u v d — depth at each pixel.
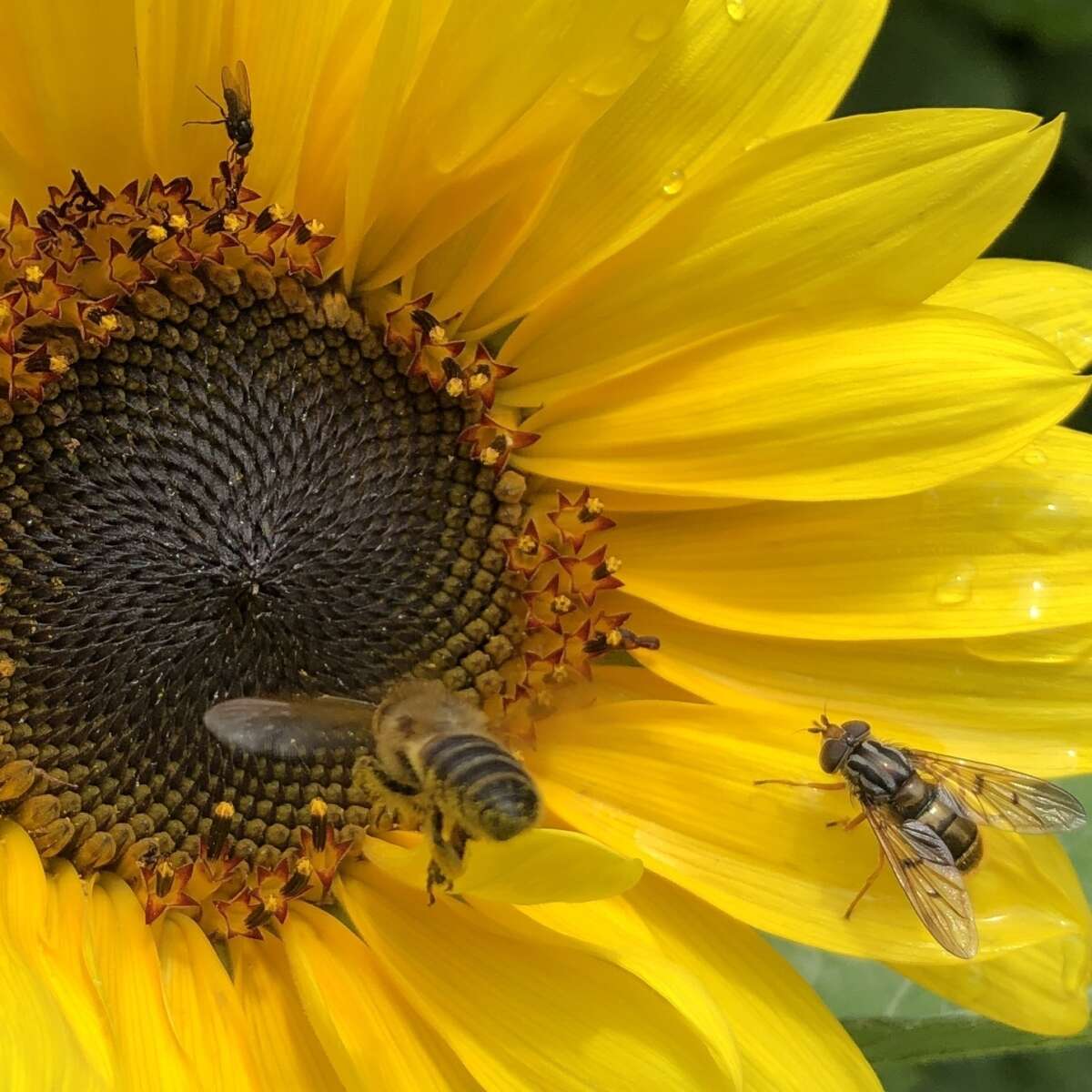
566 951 0.12
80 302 0.12
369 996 0.12
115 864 0.12
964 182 0.12
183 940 0.12
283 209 0.12
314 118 0.12
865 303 0.12
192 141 0.12
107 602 0.12
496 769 0.11
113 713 0.12
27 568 0.12
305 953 0.12
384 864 0.12
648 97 0.12
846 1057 0.12
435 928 0.12
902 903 0.12
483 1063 0.12
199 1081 0.11
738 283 0.12
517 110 0.12
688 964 0.12
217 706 0.11
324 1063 0.12
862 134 0.12
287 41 0.12
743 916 0.12
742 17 0.12
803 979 0.12
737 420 0.12
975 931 0.12
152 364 0.12
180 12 0.11
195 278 0.12
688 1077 0.12
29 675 0.12
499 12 0.11
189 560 0.12
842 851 0.12
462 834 0.11
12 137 0.12
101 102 0.12
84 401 0.12
